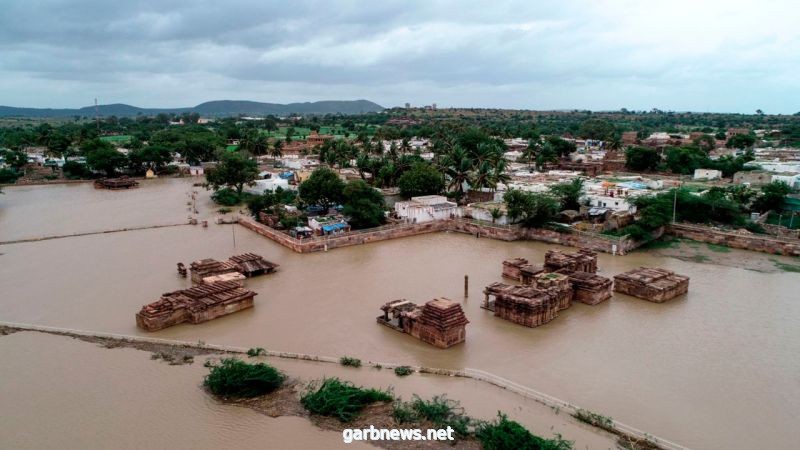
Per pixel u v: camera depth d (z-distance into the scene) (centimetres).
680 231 7225
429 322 3884
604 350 3816
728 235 6775
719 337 4038
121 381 3325
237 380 3091
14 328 4191
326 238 6794
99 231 7669
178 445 2659
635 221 7256
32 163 15188
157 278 5497
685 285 5047
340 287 5234
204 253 6519
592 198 8219
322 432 2762
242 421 2869
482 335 4091
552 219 7644
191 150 15312
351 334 4094
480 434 2684
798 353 3750
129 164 13862
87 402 3078
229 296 4547
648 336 4066
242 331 4156
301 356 3644
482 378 3347
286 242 6856
